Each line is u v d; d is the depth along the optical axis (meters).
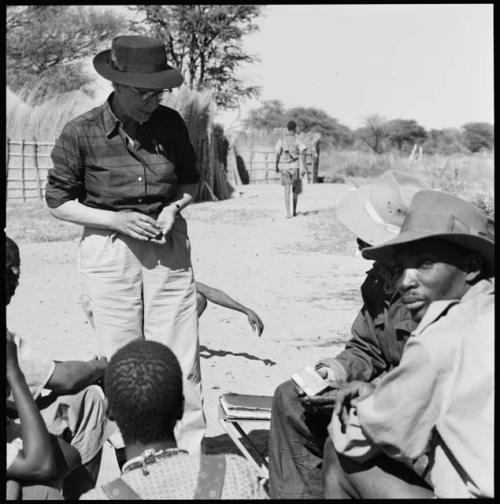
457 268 3.40
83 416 4.10
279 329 8.71
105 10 40.97
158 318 5.19
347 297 10.52
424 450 3.28
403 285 3.44
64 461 3.80
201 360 7.48
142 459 2.95
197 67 42.56
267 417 4.70
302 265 12.91
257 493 2.99
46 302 10.01
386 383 3.28
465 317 3.31
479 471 3.15
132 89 4.83
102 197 5.05
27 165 20.83
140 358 2.99
